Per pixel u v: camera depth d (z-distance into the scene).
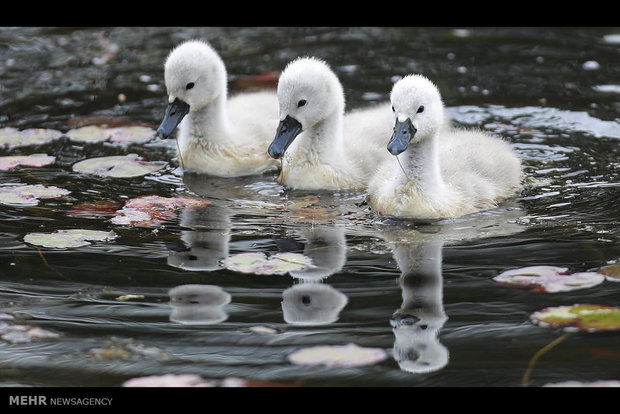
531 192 12.67
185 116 14.06
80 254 10.62
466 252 10.62
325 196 12.94
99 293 9.68
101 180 13.25
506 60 17.36
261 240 11.11
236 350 8.57
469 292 9.56
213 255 10.62
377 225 11.67
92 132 14.91
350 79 16.66
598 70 16.81
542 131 14.73
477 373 8.12
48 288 9.80
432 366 8.26
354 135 14.14
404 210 11.99
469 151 13.16
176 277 10.02
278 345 8.64
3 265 10.31
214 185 13.40
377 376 8.14
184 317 9.17
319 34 18.72
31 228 11.40
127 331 8.92
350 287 9.75
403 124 11.66
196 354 8.51
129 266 10.31
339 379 8.12
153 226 11.55
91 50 18.08
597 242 10.76
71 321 9.11
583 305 9.19
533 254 10.48
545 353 8.38
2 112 15.52
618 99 15.69
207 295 9.60
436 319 9.02
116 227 11.49
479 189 12.34
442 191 12.07
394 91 11.91
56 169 13.58
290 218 11.95
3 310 9.31
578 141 14.36
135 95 16.27
